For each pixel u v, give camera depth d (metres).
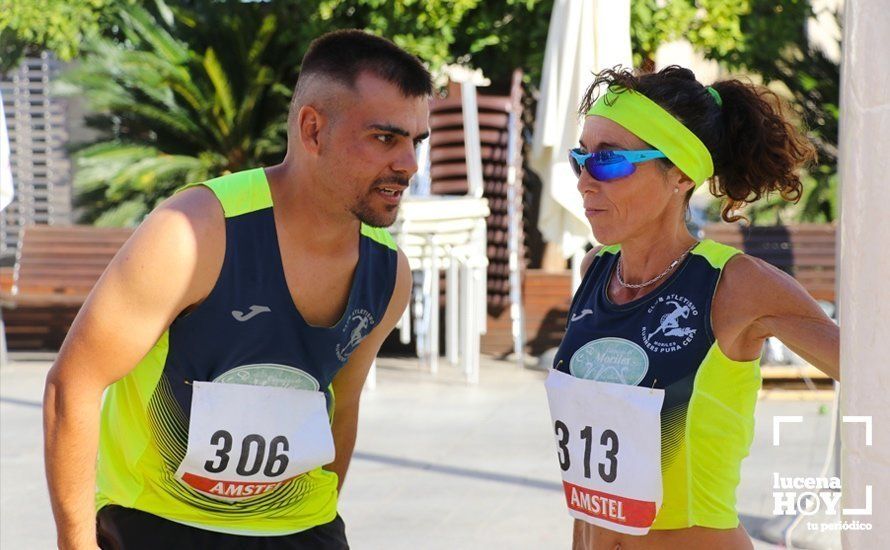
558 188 15.04
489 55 20.58
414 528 9.64
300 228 4.98
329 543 5.56
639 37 19.02
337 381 5.79
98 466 5.41
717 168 4.98
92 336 4.70
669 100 4.75
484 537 9.41
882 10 3.76
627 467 4.73
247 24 25.81
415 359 18.36
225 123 27.08
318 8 20.20
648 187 4.77
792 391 15.31
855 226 3.88
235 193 4.95
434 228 15.63
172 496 5.18
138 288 4.70
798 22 20.27
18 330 19.08
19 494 10.66
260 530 5.30
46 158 30.48
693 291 4.68
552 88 15.45
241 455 5.06
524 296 18.64
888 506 3.82
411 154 4.85
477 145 16.36
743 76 5.08
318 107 4.80
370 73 4.75
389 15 19.34
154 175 27.08
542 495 10.60
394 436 12.90
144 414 5.10
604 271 5.12
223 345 4.98
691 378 4.62
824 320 4.45
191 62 26.33
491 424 13.49
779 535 9.21
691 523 4.73
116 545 5.20
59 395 4.75
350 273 5.18
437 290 16.31
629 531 4.78
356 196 4.85
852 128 3.89
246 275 4.93
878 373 3.82
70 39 22.67
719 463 4.70
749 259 4.64
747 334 4.64
